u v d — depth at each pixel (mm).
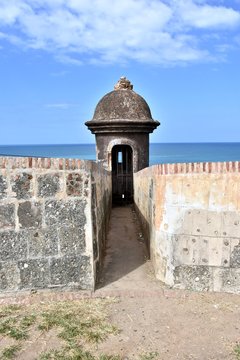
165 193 5117
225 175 4762
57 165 4789
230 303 4562
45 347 3611
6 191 4664
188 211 4918
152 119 13461
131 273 5637
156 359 3416
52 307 4449
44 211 4781
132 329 3963
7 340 3736
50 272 4824
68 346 3605
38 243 4777
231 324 4062
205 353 3516
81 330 3893
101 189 6961
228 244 4809
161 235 5242
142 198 8656
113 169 14219
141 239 8141
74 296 4738
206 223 4859
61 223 4828
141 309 4438
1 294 4695
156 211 5359
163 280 5203
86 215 4891
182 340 3746
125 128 12852
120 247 7426
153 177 5793
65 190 4828
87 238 4902
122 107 13141
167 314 4309
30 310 4383
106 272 5691
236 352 3514
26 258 4750
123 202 14227
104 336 3805
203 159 74438
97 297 4770
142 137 13281
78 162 4859
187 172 4906
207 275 4895
